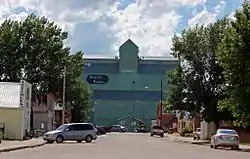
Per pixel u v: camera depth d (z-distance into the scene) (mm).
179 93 65312
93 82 122562
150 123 124812
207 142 60906
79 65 78500
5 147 36312
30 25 75562
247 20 44000
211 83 64500
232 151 40625
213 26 64438
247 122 46719
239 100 44562
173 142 59562
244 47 43812
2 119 53688
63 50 76062
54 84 74938
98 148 39469
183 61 65312
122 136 80812
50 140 50594
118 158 27656
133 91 123938
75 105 90375
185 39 64938
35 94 74625
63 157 27938
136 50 123188
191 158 29156
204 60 64500
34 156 28469
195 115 66938
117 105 124062
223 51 45500
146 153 33438
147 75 123125
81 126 52438
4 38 74938
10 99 54812
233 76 44812
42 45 74938
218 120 64562
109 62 123375
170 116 123125
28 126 59062
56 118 89062
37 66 74562
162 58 123812
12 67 74312
